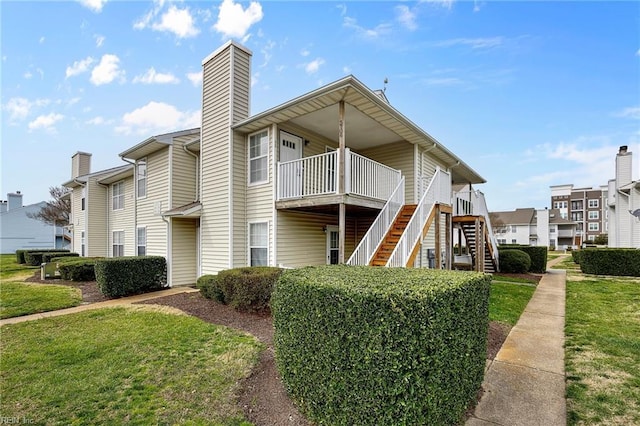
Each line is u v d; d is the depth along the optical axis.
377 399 2.24
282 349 3.11
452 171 14.49
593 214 52.16
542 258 13.66
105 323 5.98
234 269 7.48
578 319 6.02
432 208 8.83
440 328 2.28
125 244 14.83
